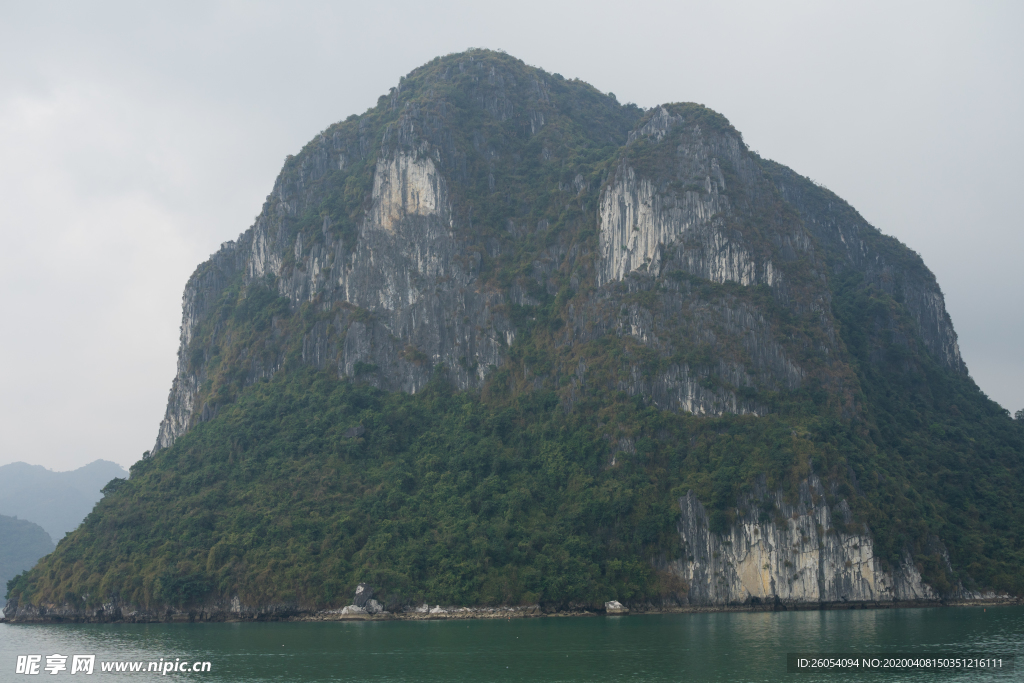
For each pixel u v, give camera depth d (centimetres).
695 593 13112
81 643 10694
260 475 15000
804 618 11744
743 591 13025
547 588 12775
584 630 10912
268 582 12638
